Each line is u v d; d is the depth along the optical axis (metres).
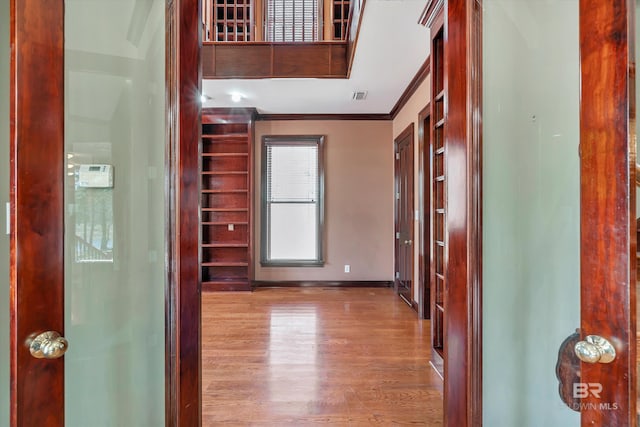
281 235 5.10
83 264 1.18
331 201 5.05
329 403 2.03
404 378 2.33
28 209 0.79
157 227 1.33
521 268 1.38
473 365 1.34
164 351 1.33
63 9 0.85
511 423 1.38
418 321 3.54
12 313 0.77
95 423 1.21
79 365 1.18
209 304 4.16
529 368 1.37
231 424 1.83
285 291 4.80
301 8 4.21
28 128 0.79
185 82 1.34
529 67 1.37
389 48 2.99
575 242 1.34
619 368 0.77
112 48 1.23
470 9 1.34
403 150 4.48
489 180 1.37
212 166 5.06
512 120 1.37
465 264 1.36
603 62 0.79
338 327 3.36
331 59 3.60
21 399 0.78
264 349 2.82
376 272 5.07
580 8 0.83
